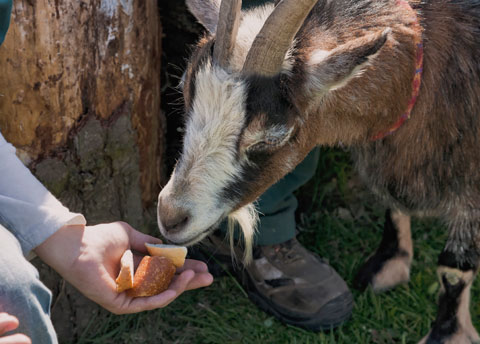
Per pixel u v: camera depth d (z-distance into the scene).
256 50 1.06
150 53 1.32
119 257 1.05
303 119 1.13
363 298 1.41
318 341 1.33
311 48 1.13
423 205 1.33
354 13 1.17
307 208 1.59
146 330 1.32
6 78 1.15
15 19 1.12
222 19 1.07
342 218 1.58
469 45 1.22
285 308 1.35
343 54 1.07
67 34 1.17
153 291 1.03
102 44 1.21
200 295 1.40
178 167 1.12
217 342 1.32
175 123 1.51
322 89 1.10
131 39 1.26
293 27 1.05
